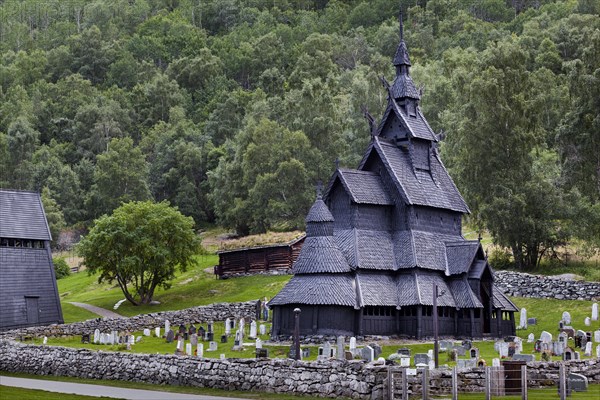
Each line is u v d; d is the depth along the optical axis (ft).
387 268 416.05
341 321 398.01
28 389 276.00
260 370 270.05
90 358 318.65
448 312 420.77
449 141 632.79
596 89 532.73
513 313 434.71
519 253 539.29
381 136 451.94
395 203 431.84
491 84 554.05
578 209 529.86
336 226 427.33
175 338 408.26
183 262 555.28
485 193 554.87
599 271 518.37
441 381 249.55
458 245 432.66
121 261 526.98
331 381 254.06
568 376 259.80
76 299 608.60
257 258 587.27
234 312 478.59
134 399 254.06
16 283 474.49
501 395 250.98
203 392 272.51
